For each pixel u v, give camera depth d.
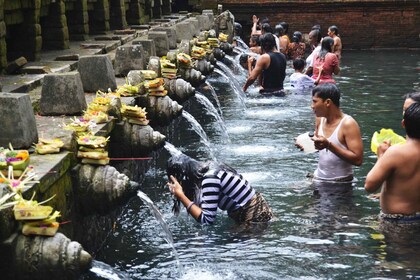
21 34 11.55
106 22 17.06
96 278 5.21
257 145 10.12
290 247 5.88
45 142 5.23
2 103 5.26
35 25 11.55
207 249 5.94
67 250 4.17
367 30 27.23
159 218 6.25
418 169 6.12
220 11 26.33
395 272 5.32
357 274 5.30
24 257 4.13
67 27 14.19
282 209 6.90
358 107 13.41
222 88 15.88
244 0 27.44
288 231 6.27
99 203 5.39
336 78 18.05
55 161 4.97
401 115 12.51
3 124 5.26
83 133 5.67
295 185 7.76
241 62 18.05
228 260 5.69
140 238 6.30
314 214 6.73
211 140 10.49
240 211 6.50
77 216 5.39
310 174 8.12
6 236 4.07
